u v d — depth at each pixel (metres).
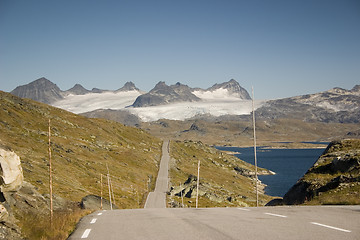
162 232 13.50
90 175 139.38
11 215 15.76
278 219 15.54
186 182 177.25
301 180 37.84
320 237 10.83
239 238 11.31
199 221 16.17
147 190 146.88
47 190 83.75
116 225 16.48
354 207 19.58
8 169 17.94
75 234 14.38
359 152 36.19
